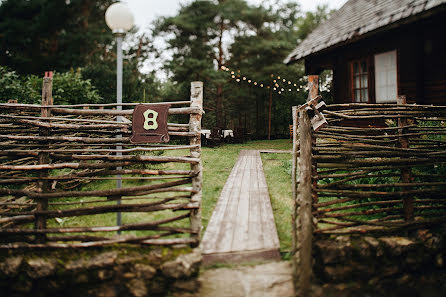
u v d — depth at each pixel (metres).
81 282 3.39
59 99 11.15
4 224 3.80
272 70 21.94
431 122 5.34
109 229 3.64
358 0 10.66
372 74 9.15
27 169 3.77
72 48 22.33
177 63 21.94
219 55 23.41
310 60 11.80
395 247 3.66
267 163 9.33
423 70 7.71
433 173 4.88
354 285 3.50
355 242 3.64
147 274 3.35
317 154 4.01
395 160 4.04
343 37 8.74
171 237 4.00
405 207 4.01
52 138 3.85
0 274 3.44
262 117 25.22
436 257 3.82
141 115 3.86
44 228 3.75
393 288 3.60
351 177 4.01
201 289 3.23
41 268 3.40
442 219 4.00
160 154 8.37
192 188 3.80
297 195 4.06
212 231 4.03
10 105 3.91
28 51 22.16
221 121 23.50
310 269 3.23
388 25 7.47
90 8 23.22
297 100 23.55
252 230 4.05
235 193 5.80
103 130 4.25
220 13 21.34
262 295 3.10
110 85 17.52
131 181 6.54
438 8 6.41
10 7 21.92
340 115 4.02
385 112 4.21
